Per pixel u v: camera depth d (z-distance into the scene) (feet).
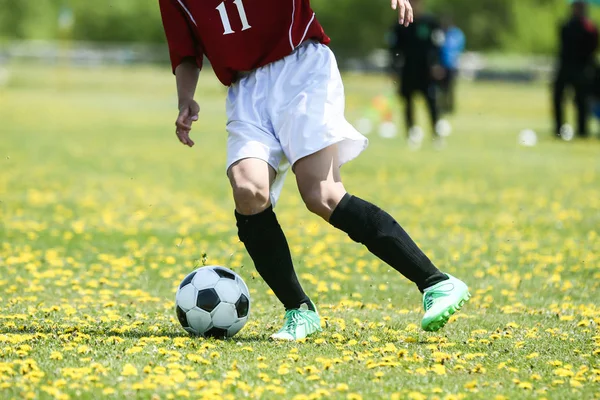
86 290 79.77
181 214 127.13
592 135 272.31
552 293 82.53
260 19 59.26
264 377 49.32
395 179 168.25
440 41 234.79
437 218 126.00
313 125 57.57
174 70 62.69
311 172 57.72
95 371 49.85
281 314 70.79
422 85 234.58
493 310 75.00
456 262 96.22
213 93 447.83
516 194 150.82
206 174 175.94
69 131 258.78
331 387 48.19
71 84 476.13
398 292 82.28
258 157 57.77
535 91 475.31
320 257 98.22
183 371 50.72
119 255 98.02
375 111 301.43
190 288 61.00
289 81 59.00
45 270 88.99
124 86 480.23
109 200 138.92
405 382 49.44
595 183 166.40
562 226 120.88
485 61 611.47
